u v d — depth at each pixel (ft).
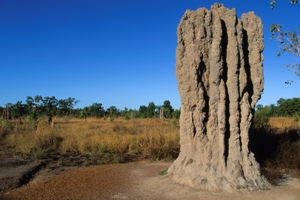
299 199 20.93
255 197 21.21
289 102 150.00
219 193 21.90
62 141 47.47
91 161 37.81
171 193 22.20
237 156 24.20
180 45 25.31
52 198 21.86
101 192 23.00
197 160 24.67
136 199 21.29
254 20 25.75
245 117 24.49
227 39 24.88
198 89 24.49
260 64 25.36
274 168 27.78
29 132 53.67
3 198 21.99
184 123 26.23
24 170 31.37
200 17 24.59
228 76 24.68
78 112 136.56
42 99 134.41
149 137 47.37
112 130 62.39
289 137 36.19
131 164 34.81
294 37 38.63
